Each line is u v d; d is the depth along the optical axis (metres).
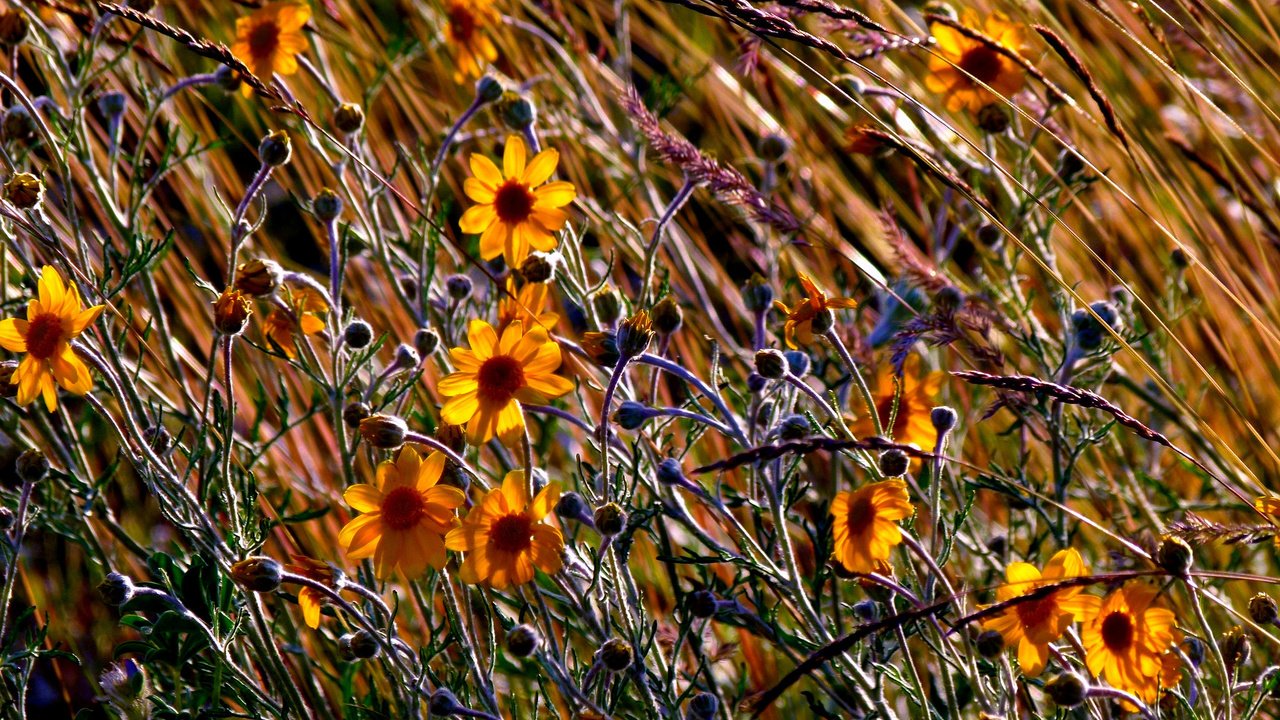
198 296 1.71
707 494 1.52
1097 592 1.52
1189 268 1.67
